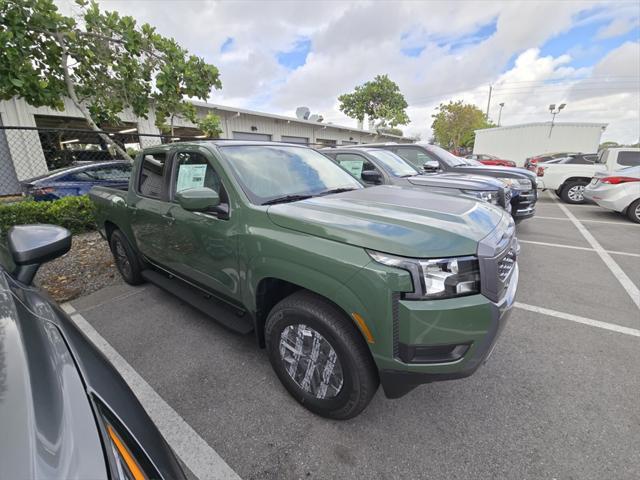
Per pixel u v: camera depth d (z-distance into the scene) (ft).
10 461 2.23
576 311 10.69
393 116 81.05
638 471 5.26
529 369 7.83
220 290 8.08
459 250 5.15
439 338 4.99
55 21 16.62
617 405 6.66
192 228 8.16
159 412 6.71
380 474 5.34
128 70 19.44
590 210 29.96
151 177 10.34
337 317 5.71
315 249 5.68
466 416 6.46
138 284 12.89
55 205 19.66
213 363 8.23
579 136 69.72
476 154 75.61
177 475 3.47
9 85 16.26
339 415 6.15
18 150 33.45
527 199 19.47
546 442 5.84
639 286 12.61
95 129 20.84
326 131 70.18
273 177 8.17
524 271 14.40
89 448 2.62
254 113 49.93
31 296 4.50
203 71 21.47
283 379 6.87
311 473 5.39
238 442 5.98
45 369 3.15
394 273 4.96
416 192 8.43
